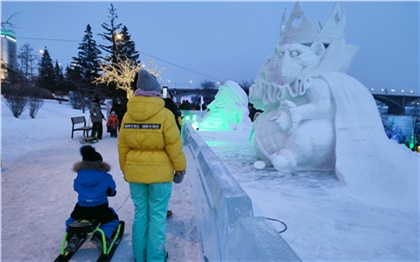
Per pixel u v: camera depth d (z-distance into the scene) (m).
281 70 4.56
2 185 5.27
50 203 4.36
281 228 2.60
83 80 51.19
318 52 4.72
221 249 1.85
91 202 3.02
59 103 40.41
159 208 2.77
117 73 29.27
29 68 61.16
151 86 2.64
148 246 2.77
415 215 2.86
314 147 4.32
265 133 5.00
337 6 4.75
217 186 2.11
